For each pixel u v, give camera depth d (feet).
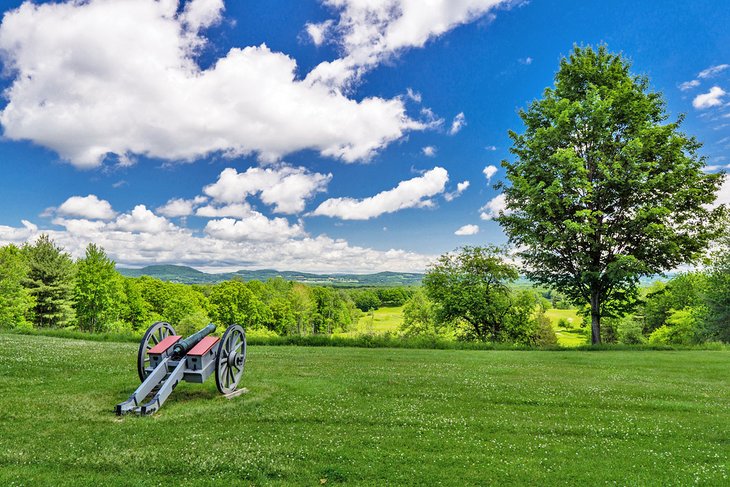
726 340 121.29
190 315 251.19
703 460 23.16
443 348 78.02
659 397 38.14
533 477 20.59
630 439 26.58
